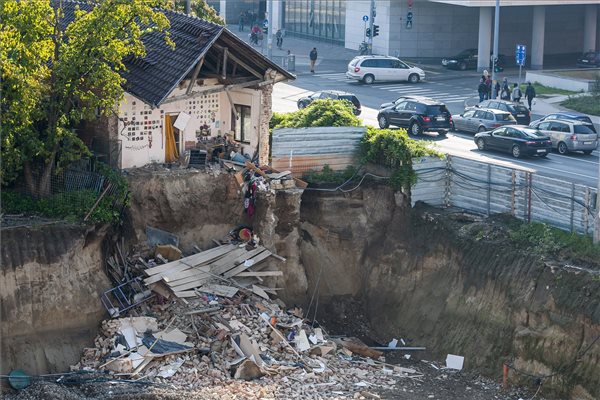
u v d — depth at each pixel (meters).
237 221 68.44
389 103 104.69
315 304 68.50
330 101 78.38
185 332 60.25
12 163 62.03
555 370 57.28
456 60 139.62
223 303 62.91
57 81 62.16
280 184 68.75
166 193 65.75
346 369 60.12
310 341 62.69
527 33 149.00
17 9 61.41
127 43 64.62
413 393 57.12
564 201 63.78
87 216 62.03
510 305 60.81
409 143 71.50
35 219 61.75
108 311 61.06
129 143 67.50
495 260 62.97
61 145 64.81
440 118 98.56
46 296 59.16
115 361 57.41
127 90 65.94
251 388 55.38
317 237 70.38
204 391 54.59
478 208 69.25
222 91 70.31
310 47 160.00
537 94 122.25
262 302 64.31
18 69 59.97
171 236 66.31
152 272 63.09
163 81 65.75
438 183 70.94
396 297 67.81
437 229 67.50
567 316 57.81
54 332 59.12
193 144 70.81
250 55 69.50
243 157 70.75
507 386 58.41
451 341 62.84
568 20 152.88
